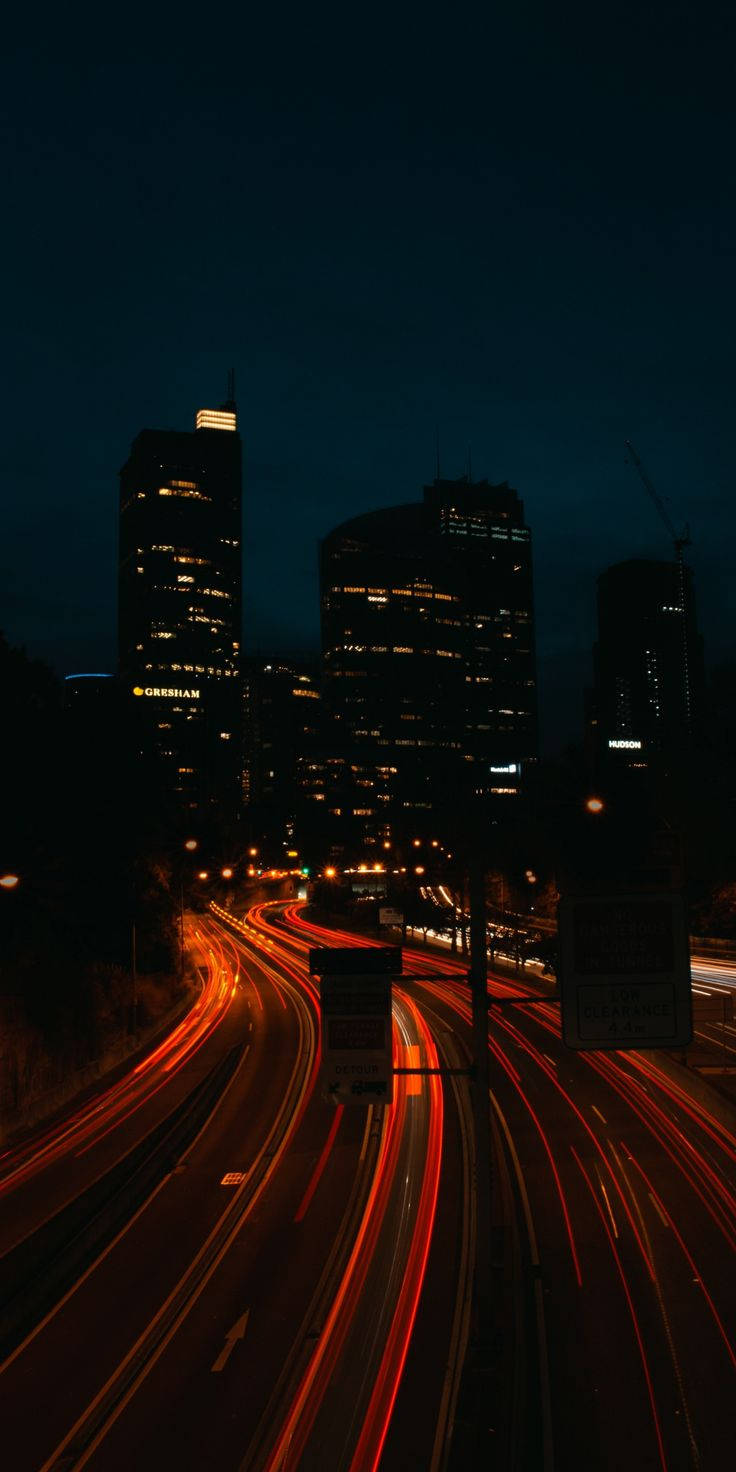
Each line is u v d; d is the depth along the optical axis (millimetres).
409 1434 15703
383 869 167875
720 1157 31672
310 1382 17734
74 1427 16516
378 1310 20875
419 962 92938
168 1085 45781
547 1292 21734
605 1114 37500
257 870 144000
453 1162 32250
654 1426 16094
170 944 84188
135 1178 30828
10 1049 39688
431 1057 50062
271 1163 33125
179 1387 17781
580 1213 26844
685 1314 20375
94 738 65375
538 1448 15492
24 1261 23859
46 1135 37594
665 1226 25641
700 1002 57469
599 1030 17219
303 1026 63531
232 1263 24109
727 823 92000
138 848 69500
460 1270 23016
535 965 82875
